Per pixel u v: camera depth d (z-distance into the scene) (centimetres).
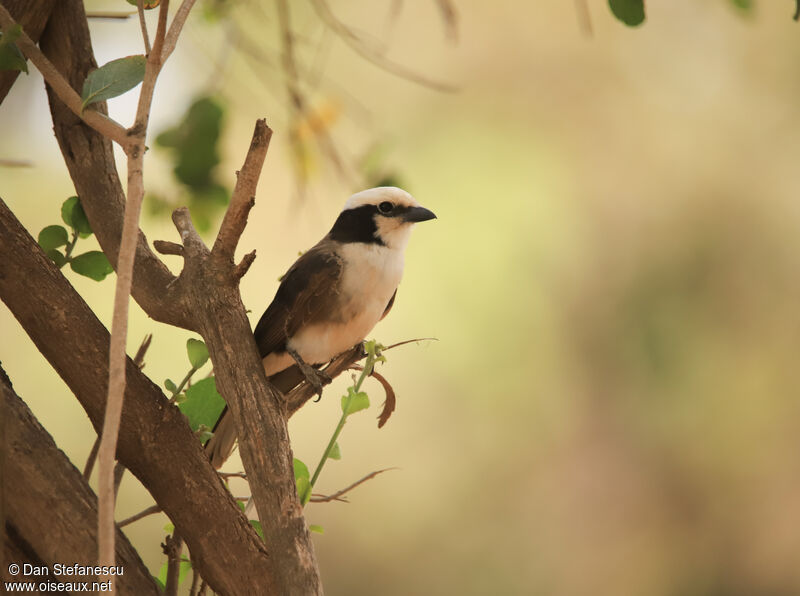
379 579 1530
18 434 362
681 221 1521
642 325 1509
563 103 1505
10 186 1205
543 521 1578
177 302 410
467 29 1497
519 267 1459
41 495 357
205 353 447
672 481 1623
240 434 382
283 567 358
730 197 1519
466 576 1548
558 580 1595
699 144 1520
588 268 1505
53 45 470
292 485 373
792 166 1507
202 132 623
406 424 1510
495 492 1558
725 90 1518
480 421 1523
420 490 1544
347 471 1515
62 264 461
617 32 1515
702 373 1534
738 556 1653
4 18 384
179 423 395
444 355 1459
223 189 629
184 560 413
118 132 336
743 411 1561
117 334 296
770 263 1518
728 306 1527
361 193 692
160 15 338
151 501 1234
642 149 1518
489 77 1495
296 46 745
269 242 1295
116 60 364
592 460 1595
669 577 1641
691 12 1507
